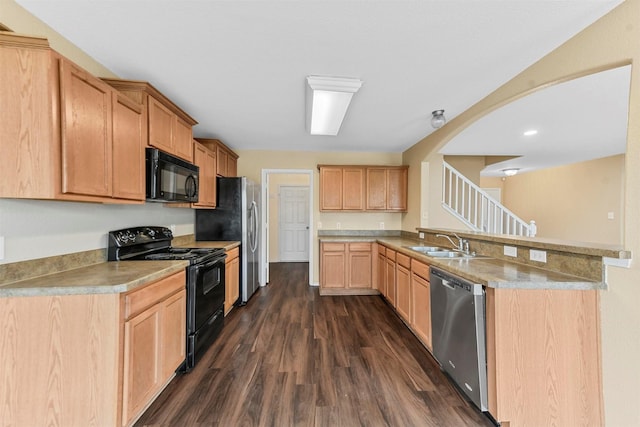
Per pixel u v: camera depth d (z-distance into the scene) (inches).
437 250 119.3
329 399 72.2
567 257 67.1
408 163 175.5
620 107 107.8
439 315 83.7
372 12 56.7
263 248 183.6
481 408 64.7
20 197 52.4
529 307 60.7
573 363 60.3
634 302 53.6
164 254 100.7
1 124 51.9
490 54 71.9
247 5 54.7
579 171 233.0
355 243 164.9
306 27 61.5
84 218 75.2
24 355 54.1
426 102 101.9
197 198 112.6
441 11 56.5
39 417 54.4
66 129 54.8
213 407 69.2
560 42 66.8
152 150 82.1
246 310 138.2
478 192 170.1
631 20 52.8
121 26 61.2
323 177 175.0
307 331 113.6
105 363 55.4
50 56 52.5
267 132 141.9
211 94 96.5
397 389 76.4
